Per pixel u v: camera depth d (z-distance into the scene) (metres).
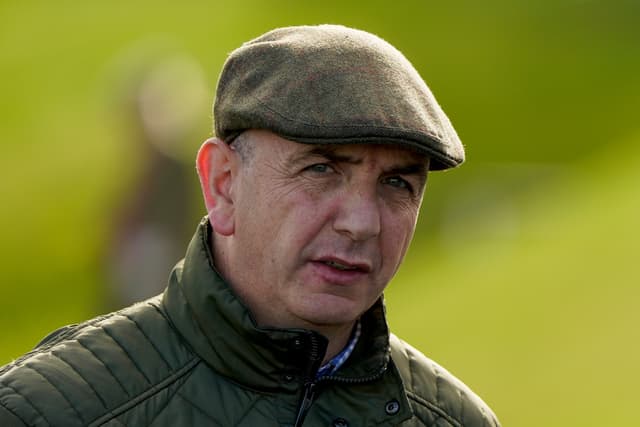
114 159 43.84
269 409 7.48
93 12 61.38
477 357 21.78
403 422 8.17
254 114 7.19
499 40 62.41
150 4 62.25
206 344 7.51
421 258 33.22
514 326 23.03
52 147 46.53
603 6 66.94
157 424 7.29
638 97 54.38
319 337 7.38
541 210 33.59
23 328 31.41
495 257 29.62
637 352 20.53
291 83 7.20
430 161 7.59
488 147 50.19
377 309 7.86
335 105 7.07
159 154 21.44
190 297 7.58
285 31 7.73
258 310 7.59
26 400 7.12
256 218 7.36
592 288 24.02
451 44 61.56
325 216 7.23
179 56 23.92
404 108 7.16
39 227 39.84
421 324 24.55
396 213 7.43
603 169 36.25
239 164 7.45
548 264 26.42
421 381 8.52
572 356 20.98
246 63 7.50
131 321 7.74
